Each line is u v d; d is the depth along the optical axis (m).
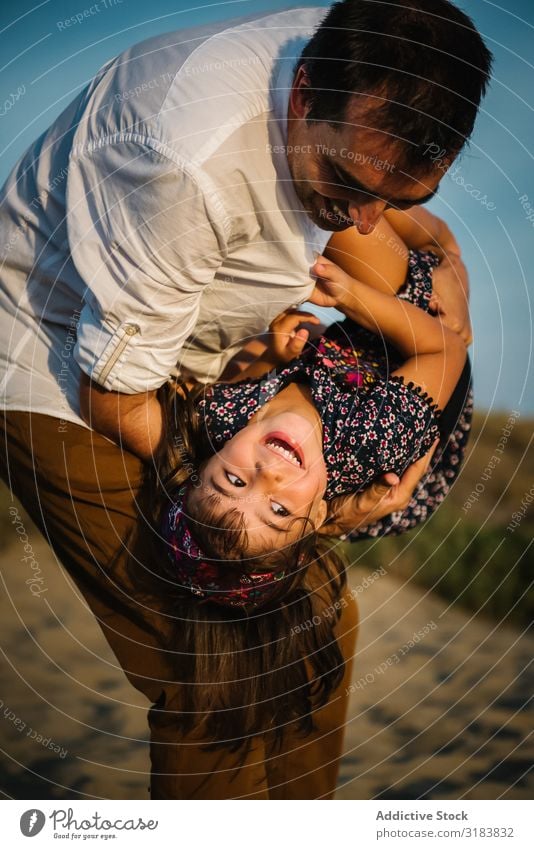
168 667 2.36
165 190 1.88
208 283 2.04
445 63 1.89
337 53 1.89
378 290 2.47
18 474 2.38
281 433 2.10
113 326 2.03
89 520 2.30
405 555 5.71
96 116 2.04
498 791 3.40
